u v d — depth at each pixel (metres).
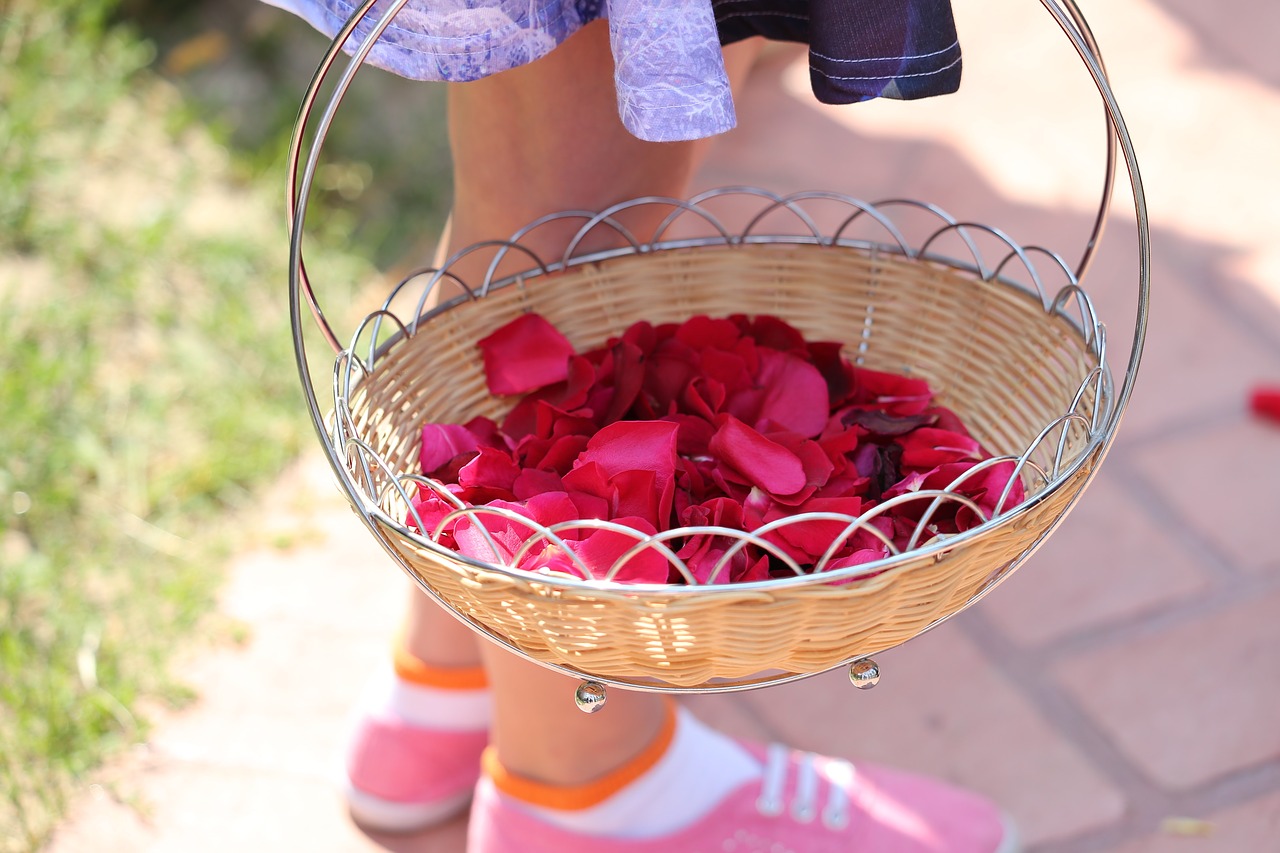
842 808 1.04
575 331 0.99
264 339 1.32
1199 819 1.08
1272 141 1.56
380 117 1.58
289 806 1.09
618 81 0.85
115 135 1.52
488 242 0.95
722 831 1.03
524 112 0.95
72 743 1.11
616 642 0.82
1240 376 1.31
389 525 0.83
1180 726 1.12
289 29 1.70
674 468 0.90
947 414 0.95
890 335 0.99
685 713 1.06
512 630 0.84
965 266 0.96
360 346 1.31
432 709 1.06
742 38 0.93
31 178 1.41
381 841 1.08
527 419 0.96
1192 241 1.42
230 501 1.23
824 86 0.88
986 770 1.11
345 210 1.45
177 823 1.08
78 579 1.18
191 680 1.14
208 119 1.57
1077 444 0.89
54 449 1.23
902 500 0.82
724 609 0.80
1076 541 1.21
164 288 1.36
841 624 0.82
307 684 1.15
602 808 1.01
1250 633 1.16
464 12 0.88
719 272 0.99
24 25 1.61
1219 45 1.74
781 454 0.90
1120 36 1.77
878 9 0.87
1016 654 1.16
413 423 0.95
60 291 1.35
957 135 1.60
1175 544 1.21
